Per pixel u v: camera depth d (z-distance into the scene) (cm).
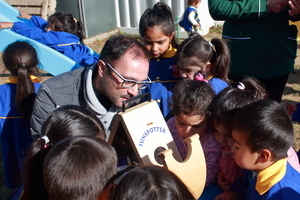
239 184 152
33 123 181
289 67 253
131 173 98
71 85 175
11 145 237
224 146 147
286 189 122
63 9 680
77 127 130
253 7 230
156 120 141
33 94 223
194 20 564
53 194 102
